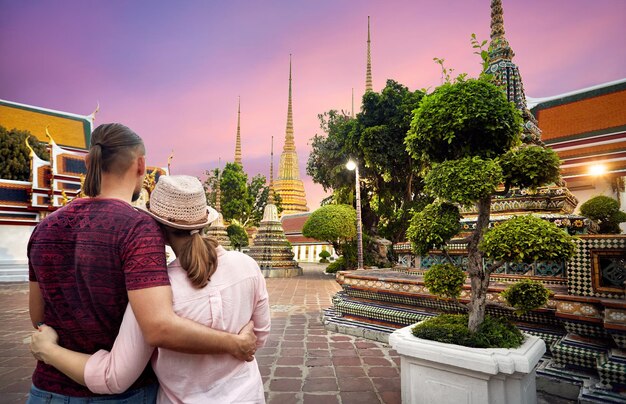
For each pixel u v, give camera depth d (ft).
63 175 61.67
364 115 55.52
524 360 8.66
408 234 11.34
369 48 121.49
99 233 4.52
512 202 21.20
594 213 27.81
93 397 4.57
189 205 4.84
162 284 4.32
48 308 4.70
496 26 23.82
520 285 9.89
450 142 10.44
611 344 11.27
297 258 119.44
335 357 15.76
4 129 68.95
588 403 10.15
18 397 12.16
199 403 4.59
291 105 171.63
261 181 119.24
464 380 9.19
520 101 22.31
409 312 17.69
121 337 4.38
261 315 5.39
